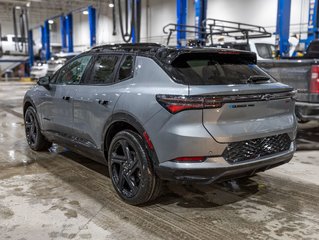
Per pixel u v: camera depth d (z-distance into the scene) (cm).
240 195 382
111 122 362
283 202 364
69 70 464
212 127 297
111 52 398
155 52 344
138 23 1003
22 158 515
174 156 302
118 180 365
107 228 304
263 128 325
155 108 311
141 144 331
